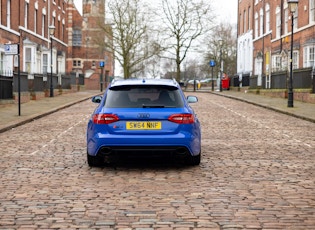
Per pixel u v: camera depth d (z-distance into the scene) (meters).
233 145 11.59
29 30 36.81
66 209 6.05
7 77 23.70
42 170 8.64
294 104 24.41
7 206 6.19
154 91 8.73
